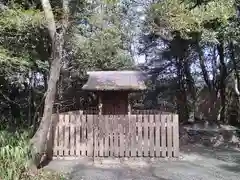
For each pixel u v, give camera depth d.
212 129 13.27
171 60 17.28
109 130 8.26
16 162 5.68
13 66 9.18
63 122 8.27
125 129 8.25
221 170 7.16
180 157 8.50
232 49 14.23
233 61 14.97
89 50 14.91
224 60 16.16
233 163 7.97
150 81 17.75
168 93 17.72
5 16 8.12
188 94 17.33
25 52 9.77
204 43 13.91
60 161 7.91
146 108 18.19
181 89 17.42
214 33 9.98
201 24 8.91
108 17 14.88
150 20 9.74
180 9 8.15
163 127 8.28
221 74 16.36
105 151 8.22
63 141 8.22
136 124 8.26
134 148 8.22
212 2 8.27
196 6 8.55
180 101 17.42
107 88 13.24
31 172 6.30
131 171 7.01
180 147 10.62
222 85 16.75
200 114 18.42
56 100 13.55
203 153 9.45
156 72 17.81
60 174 6.57
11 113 12.58
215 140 11.99
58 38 7.10
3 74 9.88
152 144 8.24
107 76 14.52
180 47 15.91
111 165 7.57
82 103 17.41
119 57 17.02
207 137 12.20
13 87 12.15
